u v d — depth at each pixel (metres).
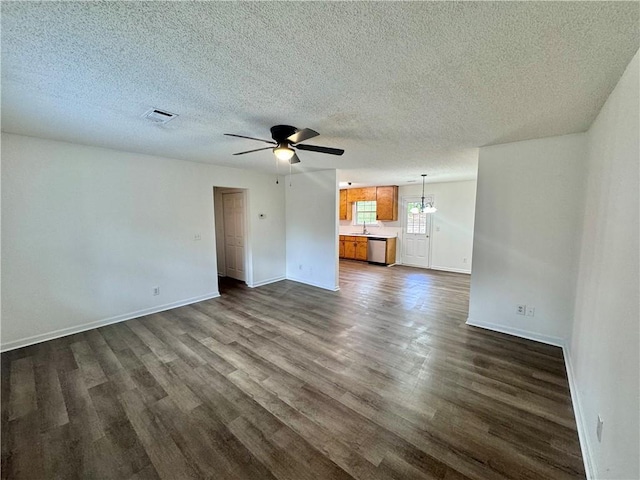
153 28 1.23
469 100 1.97
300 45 1.36
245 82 1.73
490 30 1.22
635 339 1.12
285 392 2.26
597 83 1.67
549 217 2.96
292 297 4.82
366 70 1.58
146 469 1.58
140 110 2.20
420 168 4.79
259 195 5.47
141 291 3.93
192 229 4.44
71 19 1.16
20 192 2.96
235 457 1.66
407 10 1.11
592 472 1.48
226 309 4.21
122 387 2.32
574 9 1.09
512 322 3.28
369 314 4.00
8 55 1.43
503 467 1.59
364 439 1.79
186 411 2.04
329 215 5.21
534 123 2.45
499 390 2.27
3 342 2.92
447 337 3.23
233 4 1.08
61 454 1.67
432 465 1.60
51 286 3.19
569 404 2.10
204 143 3.20
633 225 1.24
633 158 1.29
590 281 2.07
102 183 3.51
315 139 2.96
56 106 2.12
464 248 6.75
